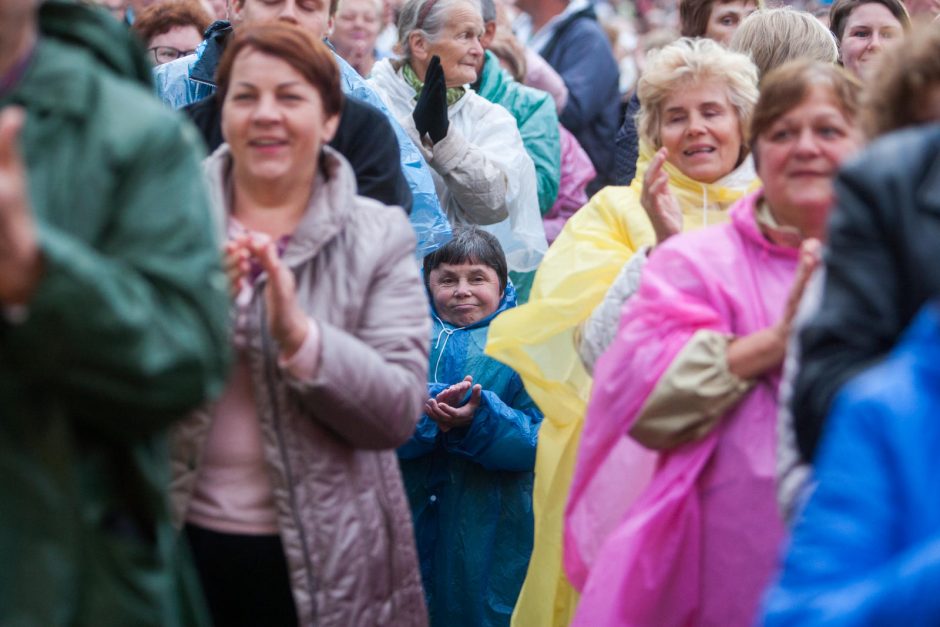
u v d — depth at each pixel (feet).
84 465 11.35
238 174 16.56
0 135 10.09
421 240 22.95
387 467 16.52
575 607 19.98
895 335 11.75
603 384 16.83
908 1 30.37
